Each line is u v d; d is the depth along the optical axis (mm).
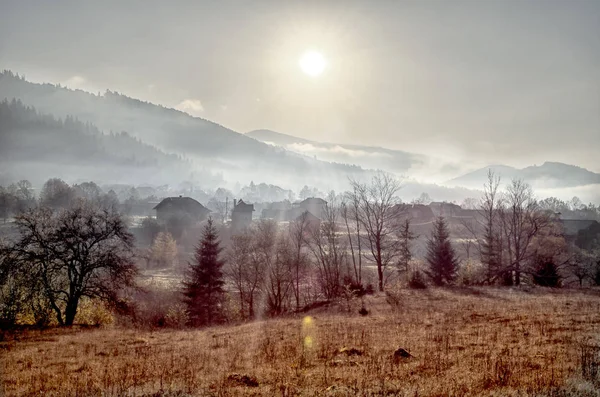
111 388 11953
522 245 51562
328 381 11586
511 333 16656
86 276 34719
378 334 18641
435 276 50156
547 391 9562
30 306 33438
